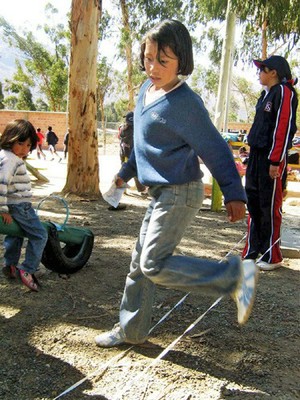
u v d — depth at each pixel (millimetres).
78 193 8766
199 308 3754
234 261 2404
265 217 4746
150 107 2531
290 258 5434
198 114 2447
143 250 2596
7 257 3984
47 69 51500
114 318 3494
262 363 2955
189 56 2457
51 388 2600
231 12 11109
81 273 4414
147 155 2596
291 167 16734
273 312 3771
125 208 8000
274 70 4516
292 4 11023
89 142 8672
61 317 3463
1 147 3594
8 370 2748
